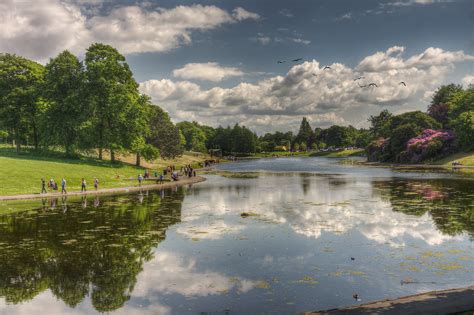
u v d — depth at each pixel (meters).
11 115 74.75
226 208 33.44
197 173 85.50
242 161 162.38
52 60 75.19
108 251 20.00
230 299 13.71
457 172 69.81
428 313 11.56
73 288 15.12
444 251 18.95
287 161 155.75
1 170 53.56
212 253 19.42
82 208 33.94
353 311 11.88
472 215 27.80
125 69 79.50
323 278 15.59
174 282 15.50
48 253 19.72
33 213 31.34
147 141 106.69
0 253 19.75
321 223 26.05
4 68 76.25
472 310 11.70
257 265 17.42
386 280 15.21
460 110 113.88
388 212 29.64
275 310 12.70
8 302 13.89
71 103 71.56
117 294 14.41
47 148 76.81
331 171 84.50
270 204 35.25
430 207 31.47
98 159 80.38
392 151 119.19
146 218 28.97
